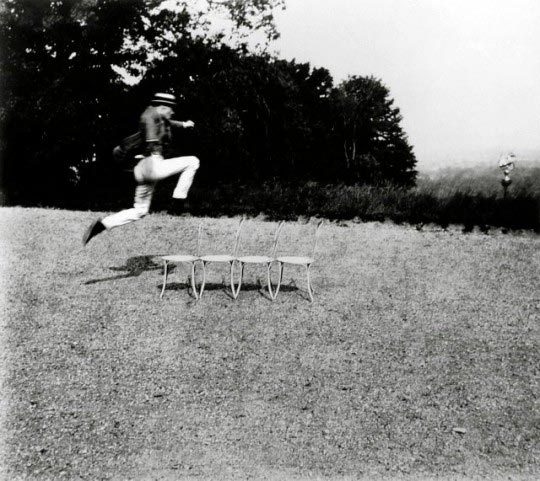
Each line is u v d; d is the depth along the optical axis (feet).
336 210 55.47
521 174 72.38
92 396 17.61
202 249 40.22
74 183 76.69
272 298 28.12
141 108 76.84
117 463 14.26
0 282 29.71
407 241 44.27
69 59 73.56
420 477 13.89
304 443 15.31
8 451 14.58
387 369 20.24
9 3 68.18
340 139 112.27
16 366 19.45
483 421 16.70
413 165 113.80
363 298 29.48
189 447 15.03
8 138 71.31
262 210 56.24
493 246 43.37
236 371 19.69
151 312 25.81
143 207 26.61
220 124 76.18
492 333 24.59
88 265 34.30
